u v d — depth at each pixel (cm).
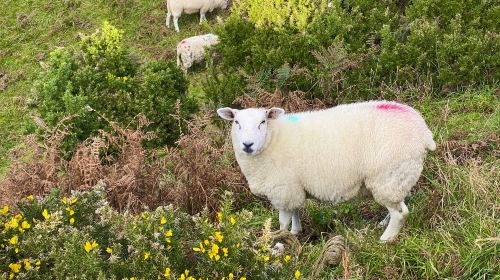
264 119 462
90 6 912
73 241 402
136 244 407
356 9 680
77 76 656
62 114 618
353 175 459
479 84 607
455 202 475
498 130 534
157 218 425
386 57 625
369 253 443
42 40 873
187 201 543
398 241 452
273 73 646
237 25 706
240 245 414
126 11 896
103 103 638
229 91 647
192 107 663
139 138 584
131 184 543
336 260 448
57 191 516
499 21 638
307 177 466
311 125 465
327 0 731
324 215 505
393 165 447
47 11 911
